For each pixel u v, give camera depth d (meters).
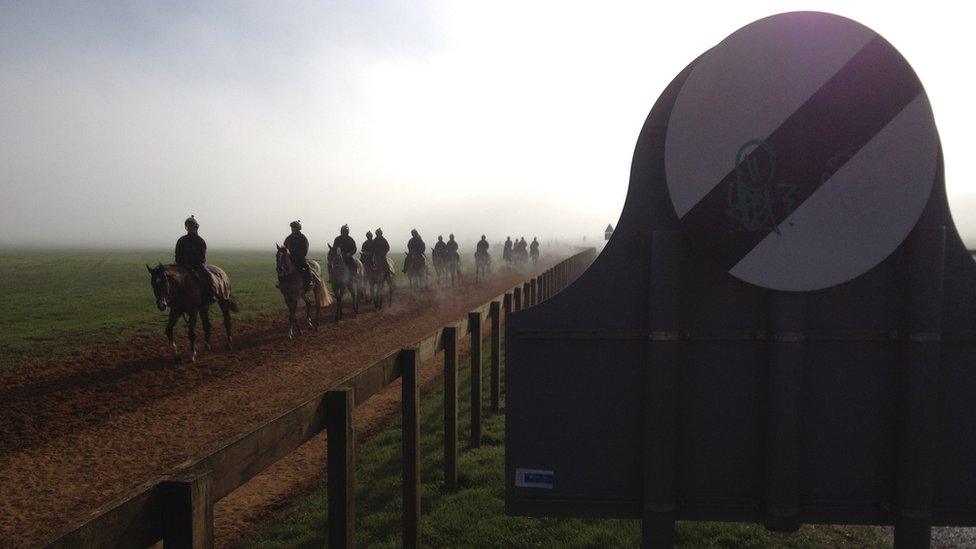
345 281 17.05
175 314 11.00
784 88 2.17
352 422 2.64
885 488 2.28
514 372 2.39
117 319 16.92
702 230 2.22
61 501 4.94
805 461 2.29
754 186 2.19
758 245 2.20
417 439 3.55
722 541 3.62
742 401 2.31
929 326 2.17
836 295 2.27
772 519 2.24
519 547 3.58
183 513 1.63
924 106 2.13
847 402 2.28
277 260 13.66
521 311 2.38
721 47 2.17
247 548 3.90
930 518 2.20
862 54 2.14
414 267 24.77
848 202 2.17
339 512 2.58
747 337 2.29
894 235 2.17
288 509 4.62
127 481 5.35
